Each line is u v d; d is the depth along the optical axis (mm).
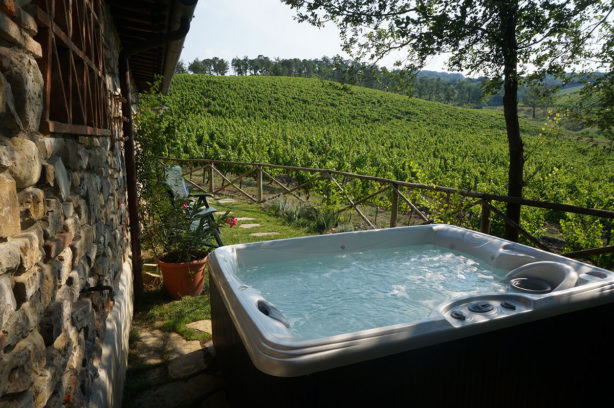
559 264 2168
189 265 2840
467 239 2977
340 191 6113
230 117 27859
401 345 1318
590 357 1780
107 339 1713
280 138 18031
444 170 13117
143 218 3246
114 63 2943
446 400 1446
